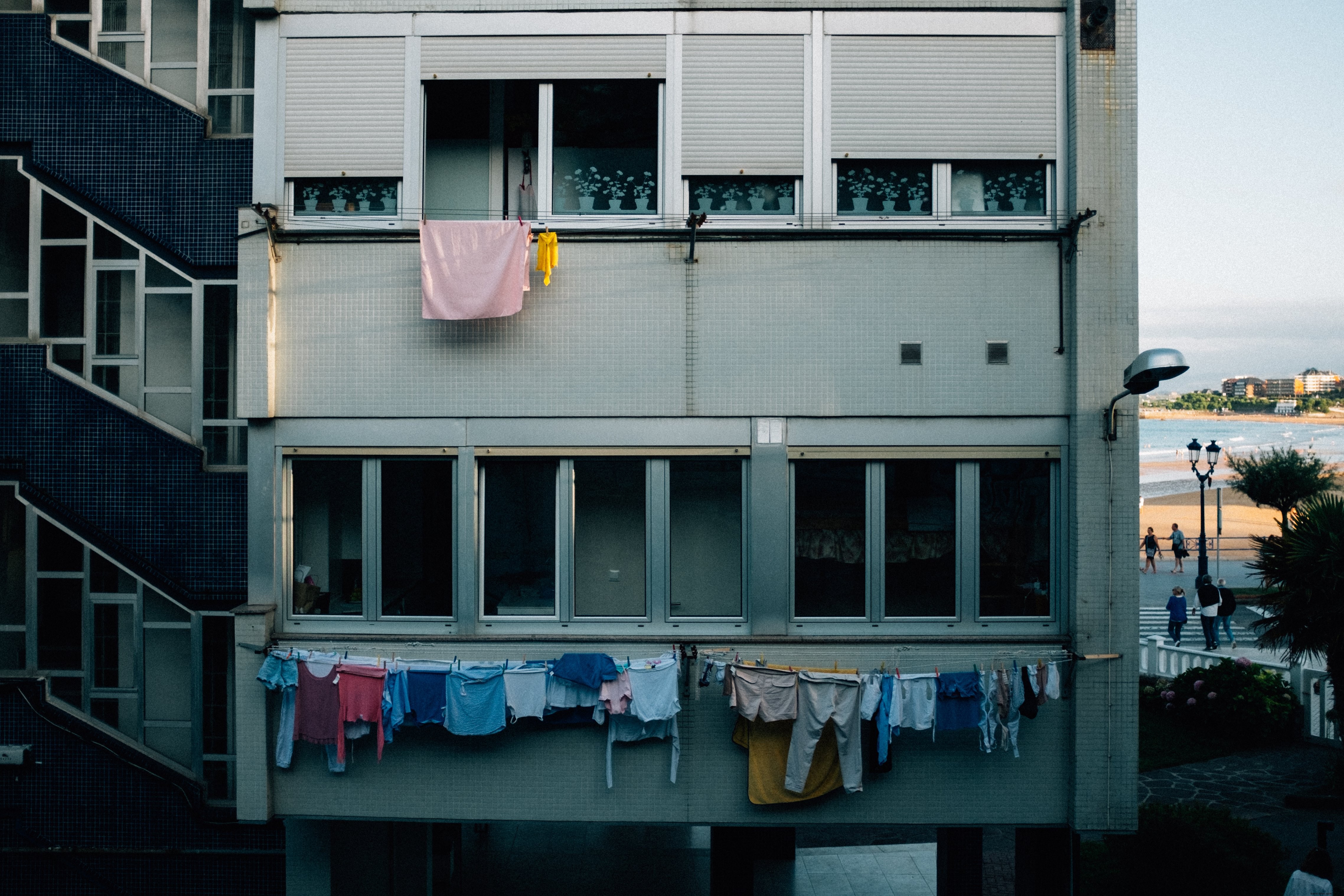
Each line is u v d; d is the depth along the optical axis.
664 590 8.30
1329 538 13.48
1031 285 8.25
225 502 9.27
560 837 14.86
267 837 9.38
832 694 7.92
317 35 8.30
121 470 9.32
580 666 7.91
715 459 8.33
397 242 8.27
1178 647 24.11
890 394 8.23
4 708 9.40
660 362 8.27
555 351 8.27
